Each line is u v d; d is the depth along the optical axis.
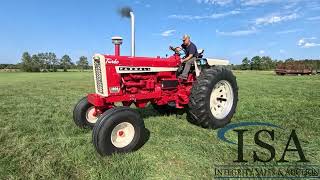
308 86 15.28
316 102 8.93
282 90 13.00
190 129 5.80
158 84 5.93
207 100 5.73
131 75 5.46
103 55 5.10
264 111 7.48
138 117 4.65
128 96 5.39
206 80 5.76
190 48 6.18
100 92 5.21
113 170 3.85
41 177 3.75
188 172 3.84
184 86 6.30
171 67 6.09
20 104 9.28
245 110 7.62
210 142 4.98
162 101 5.96
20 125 6.20
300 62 36.19
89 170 3.90
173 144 4.85
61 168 3.97
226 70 6.16
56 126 6.09
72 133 5.60
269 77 26.78
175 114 7.13
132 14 5.65
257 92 12.13
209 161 4.17
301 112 7.32
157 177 3.70
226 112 6.15
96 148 4.38
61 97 11.42
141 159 4.27
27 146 4.85
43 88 16.25
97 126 4.36
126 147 4.54
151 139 5.13
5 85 19.08
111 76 5.16
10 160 4.27
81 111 5.86
